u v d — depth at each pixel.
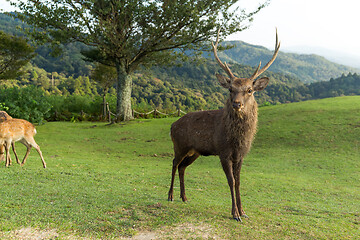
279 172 11.05
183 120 6.07
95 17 20.44
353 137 14.58
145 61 24.00
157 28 20.75
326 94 158.50
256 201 7.09
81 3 20.33
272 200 7.34
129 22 21.52
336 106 20.25
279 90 151.00
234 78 5.22
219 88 120.88
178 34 22.02
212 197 7.08
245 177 9.90
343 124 16.39
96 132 18.91
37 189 5.92
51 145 14.63
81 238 3.89
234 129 5.11
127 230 4.22
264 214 5.63
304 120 17.91
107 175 8.50
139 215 4.84
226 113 5.21
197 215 5.02
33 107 21.12
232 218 5.04
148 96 97.88
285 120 18.42
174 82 118.88
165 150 14.71
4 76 24.16
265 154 13.56
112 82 32.59
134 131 19.12
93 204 5.25
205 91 116.12
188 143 5.94
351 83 167.25
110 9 19.56
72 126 21.34
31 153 12.31
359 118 16.94
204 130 5.62
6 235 3.78
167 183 8.34
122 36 21.22
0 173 7.09
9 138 8.28
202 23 20.44
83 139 16.75
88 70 126.44
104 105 26.97
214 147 5.52
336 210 6.66
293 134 15.92
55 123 22.81
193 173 10.18
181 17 20.34
